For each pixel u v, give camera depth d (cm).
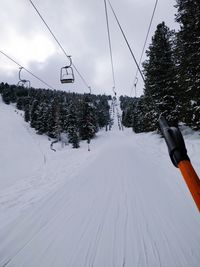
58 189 641
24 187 747
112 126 12456
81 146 4391
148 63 2008
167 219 377
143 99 2142
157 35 1909
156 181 633
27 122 7869
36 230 381
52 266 276
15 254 311
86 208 464
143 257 276
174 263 258
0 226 414
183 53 1440
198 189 71
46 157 2638
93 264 272
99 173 816
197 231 328
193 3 1288
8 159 2691
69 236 349
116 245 310
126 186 606
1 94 11694
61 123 6362
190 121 1484
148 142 2095
